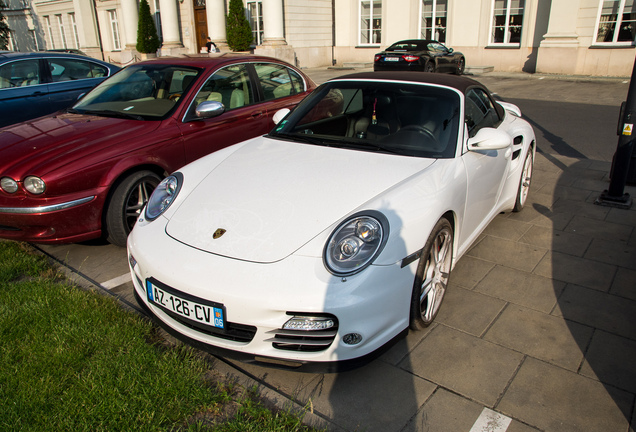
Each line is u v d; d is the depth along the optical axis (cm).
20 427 194
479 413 211
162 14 2297
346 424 205
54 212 324
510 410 212
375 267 211
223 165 291
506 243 380
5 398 208
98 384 216
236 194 255
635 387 226
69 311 273
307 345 212
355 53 2197
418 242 229
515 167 393
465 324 276
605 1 1484
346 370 216
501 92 1231
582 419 207
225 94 454
